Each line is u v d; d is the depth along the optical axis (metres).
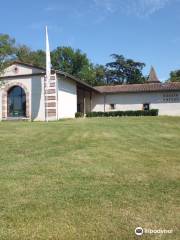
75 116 34.88
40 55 65.38
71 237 4.50
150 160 9.38
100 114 38.47
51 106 30.83
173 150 11.24
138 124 21.92
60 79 31.67
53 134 15.71
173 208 5.52
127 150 11.11
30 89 31.84
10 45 33.59
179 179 7.33
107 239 4.44
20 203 5.75
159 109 39.59
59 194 6.22
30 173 7.78
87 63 69.38
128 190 6.49
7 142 13.00
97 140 13.59
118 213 5.30
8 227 4.81
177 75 82.56
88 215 5.22
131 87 41.97
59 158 9.56
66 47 68.12
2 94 32.84
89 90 39.78
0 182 7.02
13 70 32.56
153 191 6.43
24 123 23.77
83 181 7.10
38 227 4.80
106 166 8.53
